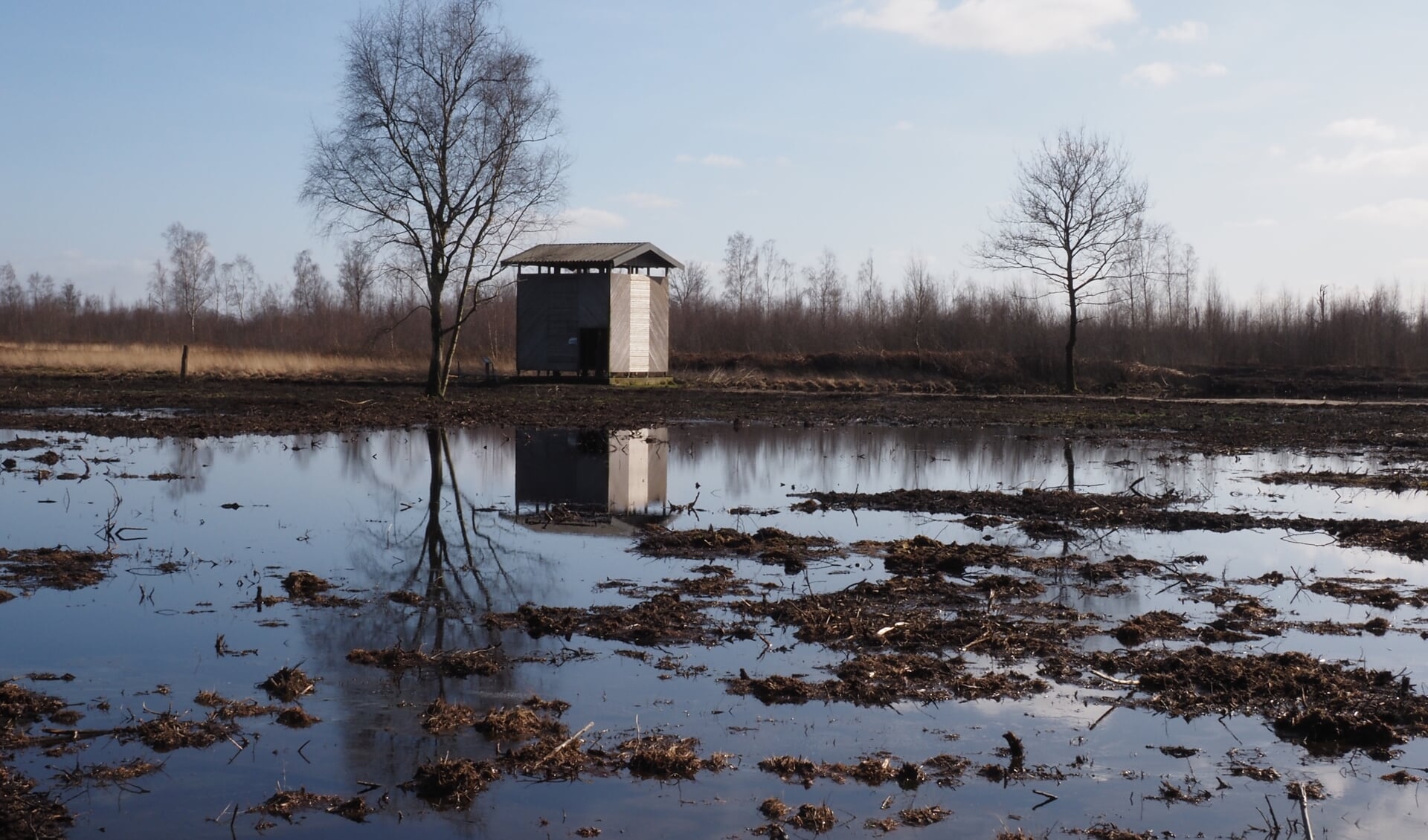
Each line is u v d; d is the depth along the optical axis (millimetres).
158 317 124250
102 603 11961
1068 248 51969
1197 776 7922
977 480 22391
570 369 50781
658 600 12188
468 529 16500
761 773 7883
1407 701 9164
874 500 19312
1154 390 53281
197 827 6969
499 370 60094
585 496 19844
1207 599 12664
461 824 7086
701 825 7102
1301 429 33906
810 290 94750
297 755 8062
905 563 14062
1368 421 36781
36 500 18109
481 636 10953
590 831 7004
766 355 60969
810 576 13594
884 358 58625
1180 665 10000
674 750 8039
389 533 16094
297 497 19172
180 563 13875
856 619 11406
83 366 54969
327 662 10078
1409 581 13641
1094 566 14102
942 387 54188
